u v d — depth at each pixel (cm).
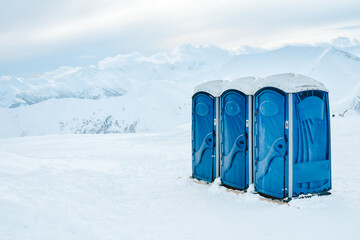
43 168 878
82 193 741
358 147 1327
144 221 632
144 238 546
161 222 625
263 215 635
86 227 555
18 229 509
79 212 627
